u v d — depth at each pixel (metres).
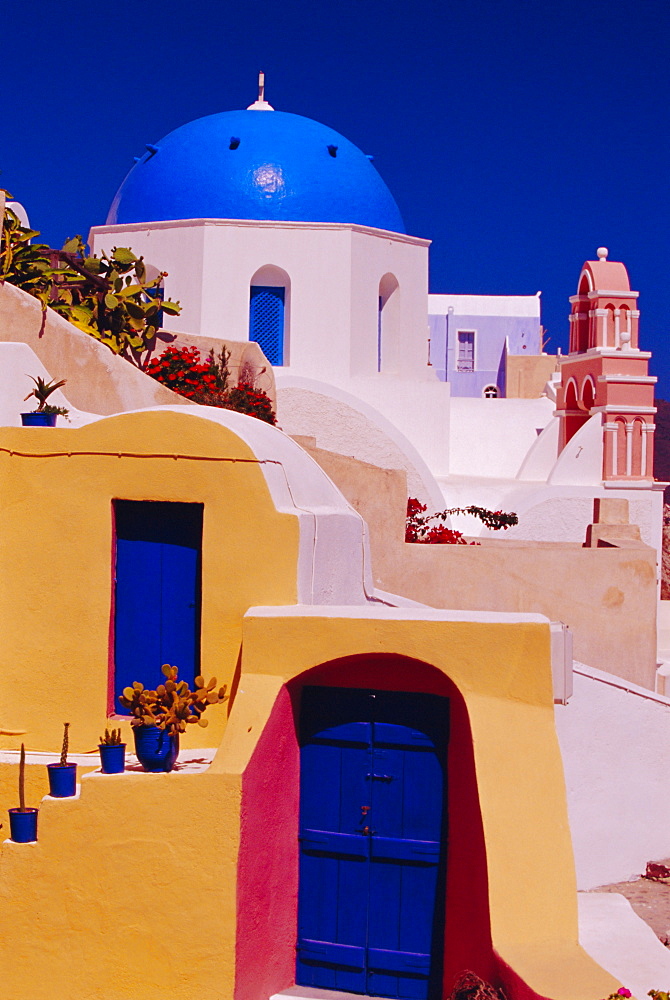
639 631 13.91
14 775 8.51
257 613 8.20
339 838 8.38
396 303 23.86
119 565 8.95
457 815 8.09
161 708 7.85
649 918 8.52
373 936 8.29
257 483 8.59
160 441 8.78
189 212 22.69
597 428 22.84
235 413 9.56
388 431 19.98
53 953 7.57
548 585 13.79
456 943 7.97
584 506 21.97
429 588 13.78
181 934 7.46
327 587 9.19
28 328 11.13
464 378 39.06
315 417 19.88
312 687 8.48
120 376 12.19
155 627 8.88
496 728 7.71
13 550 8.96
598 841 9.33
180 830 7.52
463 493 22.11
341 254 22.53
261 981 7.86
